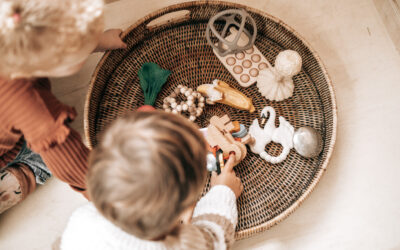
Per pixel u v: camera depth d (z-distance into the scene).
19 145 0.81
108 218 0.47
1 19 0.43
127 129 0.43
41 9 0.44
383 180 1.18
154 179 0.41
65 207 1.17
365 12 1.29
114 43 1.01
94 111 1.04
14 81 0.55
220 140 0.97
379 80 1.25
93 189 0.44
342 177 1.19
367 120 1.22
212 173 0.96
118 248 0.54
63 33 0.46
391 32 1.25
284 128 1.04
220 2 1.04
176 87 1.10
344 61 1.26
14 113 0.57
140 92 1.09
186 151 0.44
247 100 1.04
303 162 1.04
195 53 1.12
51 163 0.68
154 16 1.05
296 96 1.08
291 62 0.92
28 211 1.16
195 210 0.81
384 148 1.20
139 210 0.44
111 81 1.08
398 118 1.22
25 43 0.45
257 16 1.06
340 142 1.21
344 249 1.16
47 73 0.53
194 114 1.06
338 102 1.23
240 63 1.09
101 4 0.51
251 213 1.00
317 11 1.29
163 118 0.46
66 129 0.63
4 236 1.14
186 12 1.18
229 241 0.73
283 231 1.17
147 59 1.10
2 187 0.97
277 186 1.03
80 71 1.23
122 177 0.41
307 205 1.18
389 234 1.16
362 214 1.17
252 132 1.05
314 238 1.16
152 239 0.53
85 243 0.56
